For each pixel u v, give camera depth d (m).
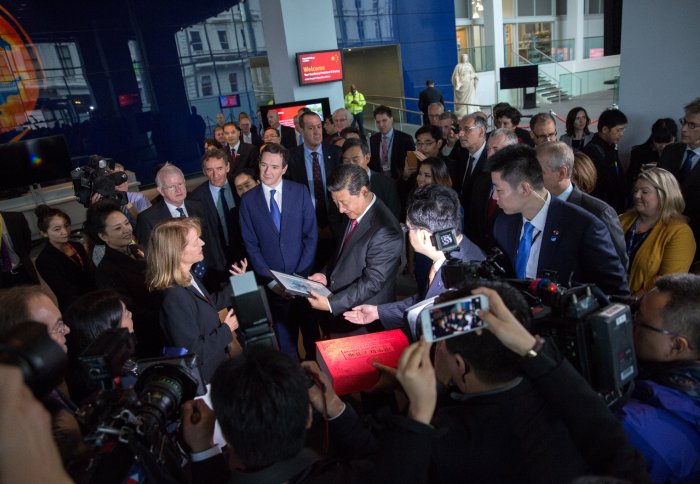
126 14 10.25
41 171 7.54
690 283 1.20
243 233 3.16
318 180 4.27
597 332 1.01
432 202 1.79
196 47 11.20
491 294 0.96
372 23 13.52
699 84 3.73
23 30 9.26
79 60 9.90
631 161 3.92
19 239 3.77
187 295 2.04
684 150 3.14
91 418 1.05
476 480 0.92
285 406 0.87
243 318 1.21
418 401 0.88
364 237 2.32
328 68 7.82
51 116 9.77
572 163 2.17
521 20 18.11
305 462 0.92
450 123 4.84
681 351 1.18
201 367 2.00
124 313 1.79
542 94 16.78
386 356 1.64
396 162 5.27
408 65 14.56
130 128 10.70
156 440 1.06
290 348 3.13
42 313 1.51
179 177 3.12
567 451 0.92
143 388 1.20
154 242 2.01
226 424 0.88
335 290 2.42
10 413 0.65
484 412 0.96
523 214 1.96
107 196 3.30
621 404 1.10
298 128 6.44
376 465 0.86
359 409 2.67
